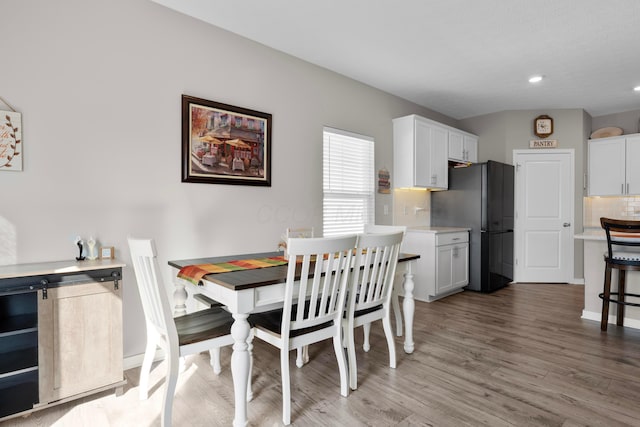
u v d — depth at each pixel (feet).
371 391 6.72
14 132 6.48
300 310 5.92
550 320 10.97
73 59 7.09
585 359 8.10
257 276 6.24
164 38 8.25
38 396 5.80
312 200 11.39
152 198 8.11
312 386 6.95
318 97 11.56
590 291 11.02
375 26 9.10
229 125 9.32
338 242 5.94
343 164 12.46
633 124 16.71
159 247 8.23
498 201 15.14
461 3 8.08
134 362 7.91
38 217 6.74
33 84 6.67
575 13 8.50
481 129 17.60
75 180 7.14
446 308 12.30
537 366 7.75
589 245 11.03
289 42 9.99
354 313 7.18
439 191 15.93
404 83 13.19
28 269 6.02
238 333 5.54
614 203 16.80
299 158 11.03
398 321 9.54
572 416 5.89
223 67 9.26
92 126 7.32
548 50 10.49
